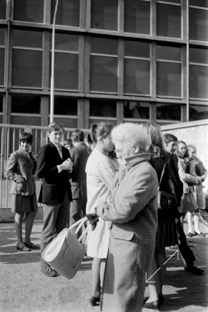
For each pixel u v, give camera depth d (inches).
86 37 761.0
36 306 146.1
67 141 261.0
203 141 381.1
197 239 269.4
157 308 145.7
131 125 108.7
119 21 770.2
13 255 218.7
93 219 139.1
